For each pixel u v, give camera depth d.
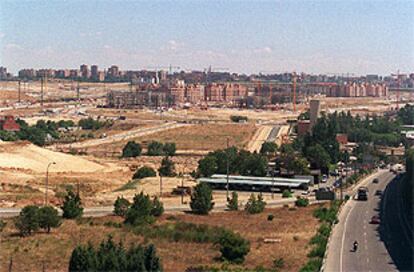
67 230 129.50
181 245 118.88
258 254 112.56
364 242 125.75
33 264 103.12
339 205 171.12
